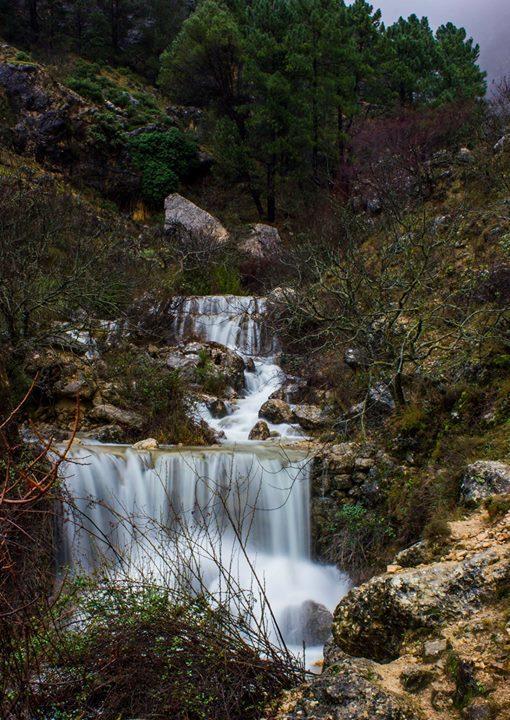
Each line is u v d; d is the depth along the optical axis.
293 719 3.41
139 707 3.90
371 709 3.27
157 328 14.71
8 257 11.23
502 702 3.22
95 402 10.94
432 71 29.77
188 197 26.41
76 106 24.53
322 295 11.98
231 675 4.04
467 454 7.17
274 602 6.98
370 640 4.38
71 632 4.31
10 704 3.63
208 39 25.69
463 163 17.05
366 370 10.17
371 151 20.95
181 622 4.25
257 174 25.69
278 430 11.29
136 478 8.55
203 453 8.98
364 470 8.32
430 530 5.16
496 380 7.97
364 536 7.82
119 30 35.62
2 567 3.26
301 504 8.52
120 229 19.39
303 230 21.67
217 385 12.95
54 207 15.20
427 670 3.61
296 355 13.36
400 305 8.81
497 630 3.76
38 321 12.09
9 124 23.31
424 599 4.25
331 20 24.44
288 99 24.00
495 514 5.27
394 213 13.87
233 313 15.66
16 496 4.48
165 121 27.28
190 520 8.27
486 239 12.13
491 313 8.80
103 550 7.47
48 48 32.34
